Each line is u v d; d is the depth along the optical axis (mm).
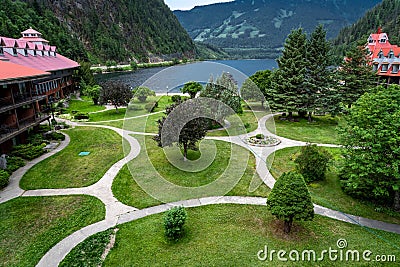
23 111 23469
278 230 11289
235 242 10562
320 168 15281
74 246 10469
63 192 14492
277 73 29250
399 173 11867
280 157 18984
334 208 12992
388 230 11453
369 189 13617
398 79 38969
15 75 18969
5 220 12094
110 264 9547
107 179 15859
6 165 16984
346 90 30391
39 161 18734
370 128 12484
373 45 45844
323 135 24312
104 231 11266
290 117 29438
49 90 36094
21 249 10359
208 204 13156
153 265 9469
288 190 10562
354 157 12844
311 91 28109
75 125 28109
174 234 10711
